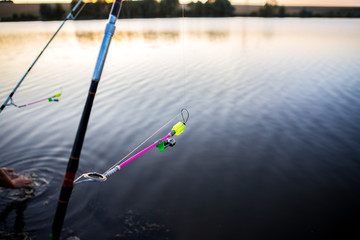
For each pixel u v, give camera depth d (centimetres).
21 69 1253
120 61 1469
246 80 1057
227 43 2050
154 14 5603
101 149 537
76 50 1788
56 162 483
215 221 351
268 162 493
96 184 422
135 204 380
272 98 847
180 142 569
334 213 366
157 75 1150
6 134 602
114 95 891
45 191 399
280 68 1250
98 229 332
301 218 357
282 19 5312
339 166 477
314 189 418
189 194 404
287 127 640
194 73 1178
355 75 1097
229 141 573
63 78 1097
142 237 321
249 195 404
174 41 2189
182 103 806
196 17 6081
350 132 607
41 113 730
